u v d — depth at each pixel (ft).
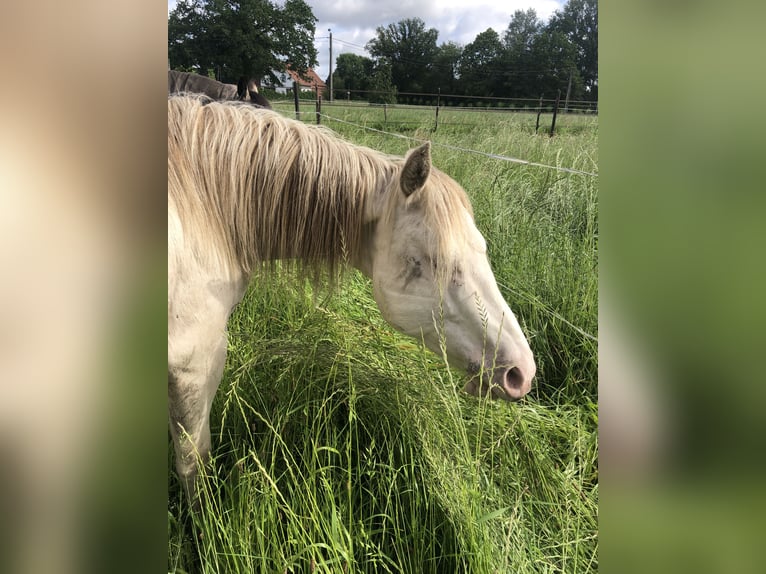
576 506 4.38
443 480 4.32
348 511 4.25
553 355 6.91
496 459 4.82
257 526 3.64
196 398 3.98
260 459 4.53
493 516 3.75
